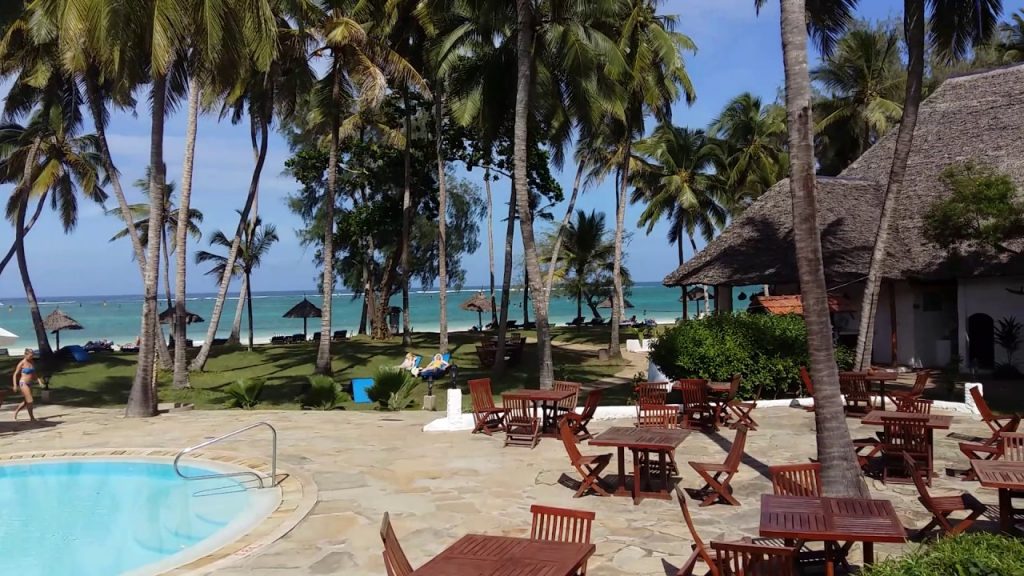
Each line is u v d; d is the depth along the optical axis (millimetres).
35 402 23156
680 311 98250
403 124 40938
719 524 8375
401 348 39094
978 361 24016
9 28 25375
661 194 47656
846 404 16469
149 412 18406
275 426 16203
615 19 26656
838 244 24969
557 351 39844
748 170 48844
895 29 42375
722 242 27656
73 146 35812
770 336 17062
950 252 20406
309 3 25547
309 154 40188
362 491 10156
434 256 53500
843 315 27094
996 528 7793
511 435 13359
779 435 13555
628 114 32656
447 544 7816
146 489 11250
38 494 11109
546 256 57312
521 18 17500
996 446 10188
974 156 26266
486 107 21703
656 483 10266
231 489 10758
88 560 8125
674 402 17203
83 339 69250
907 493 9523
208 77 19422
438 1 21844
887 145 30125
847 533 5277
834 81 41656
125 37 15914
